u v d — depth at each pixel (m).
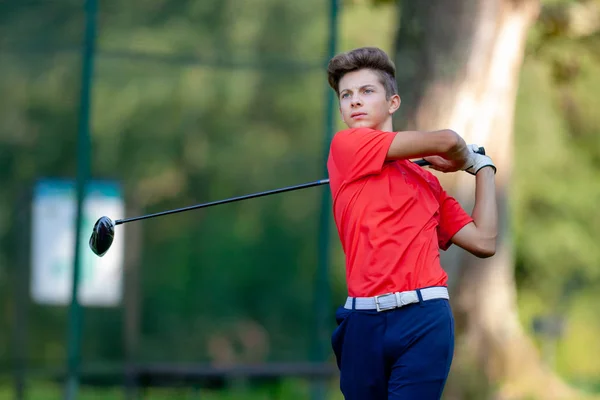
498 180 29.14
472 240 12.41
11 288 30.12
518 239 51.50
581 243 52.00
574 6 34.44
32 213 29.16
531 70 46.81
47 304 30.12
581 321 56.62
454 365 29.31
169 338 33.72
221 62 29.00
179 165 37.31
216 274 33.84
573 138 52.03
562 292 54.75
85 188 25.84
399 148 11.89
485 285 30.05
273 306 32.75
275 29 34.59
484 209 12.46
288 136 34.62
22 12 30.50
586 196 51.84
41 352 30.22
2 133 31.34
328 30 28.39
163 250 34.66
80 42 31.47
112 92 38.06
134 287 29.91
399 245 11.76
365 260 11.86
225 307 33.56
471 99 25.62
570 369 56.00
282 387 35.81
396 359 11.74
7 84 31.31
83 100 26.00
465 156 12.30
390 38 44.25
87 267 29.45
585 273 53.81
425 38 25.47
